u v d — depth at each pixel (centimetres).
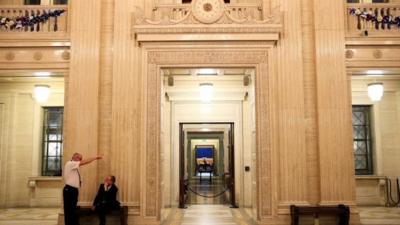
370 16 934
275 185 884
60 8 955
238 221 958
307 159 902
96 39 918
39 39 928
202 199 1449
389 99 1281
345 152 885
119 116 902
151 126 905
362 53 927
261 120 906
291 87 908
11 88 1255
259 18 946
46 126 1282
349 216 853
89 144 888
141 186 884
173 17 947
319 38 915
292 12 929
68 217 796
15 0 1162
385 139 1269
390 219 948
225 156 1906
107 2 950
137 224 877
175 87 1209
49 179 1230
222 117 1277
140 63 921
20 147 1245
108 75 927
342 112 896
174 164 1261
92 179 880
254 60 918
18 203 1226
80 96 901
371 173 1277
